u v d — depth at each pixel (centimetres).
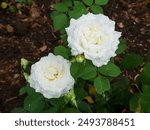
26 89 66
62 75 59
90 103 74
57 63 59
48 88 58
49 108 64
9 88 87
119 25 97
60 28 66
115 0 101
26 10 98
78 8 66
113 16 99
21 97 85
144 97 61
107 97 71
